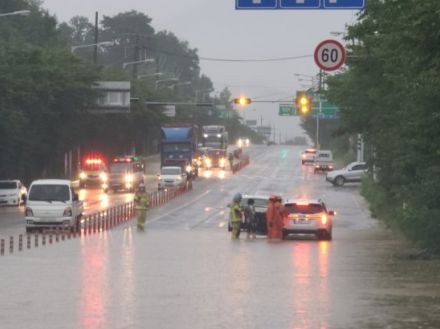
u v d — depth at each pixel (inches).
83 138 7406.5
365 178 5880.9
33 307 1358.3
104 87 7199.8
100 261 2075.5
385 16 1836.9
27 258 2161.7
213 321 1236.5
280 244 2721.5
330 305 1385.3
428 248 2319.1
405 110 2257.6
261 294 1507.1
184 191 6023.6
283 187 6515.8
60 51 7066.9
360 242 2876.5
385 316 1280.8
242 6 2165.4
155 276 1763.0
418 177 2615.7
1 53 5477.4
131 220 4028.1
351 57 2901.1
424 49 1563.7
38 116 5935.0
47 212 3243.1
